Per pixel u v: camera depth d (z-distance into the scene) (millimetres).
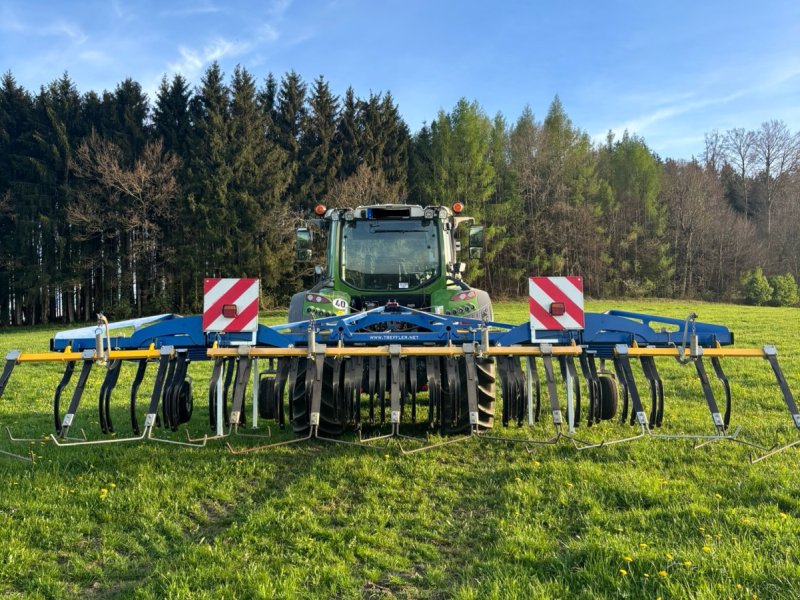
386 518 3715
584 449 5035
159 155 33500
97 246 34469
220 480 4430
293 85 38906
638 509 3711
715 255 44500
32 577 2998
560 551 3195
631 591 2703
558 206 40438
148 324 5445
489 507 3938
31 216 33406
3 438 5953
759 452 4906
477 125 39656
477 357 4754
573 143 42250
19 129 35281
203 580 2916
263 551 3264
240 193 32594
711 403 4426
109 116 35719
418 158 41312
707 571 2838
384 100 40375
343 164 39062
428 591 2865
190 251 32281
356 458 4910
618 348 4648
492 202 41062
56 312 36625
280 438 5668
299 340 5051
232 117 34094
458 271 7430
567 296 4891
